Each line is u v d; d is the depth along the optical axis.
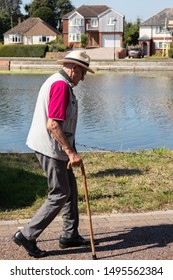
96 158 15.31
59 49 114.44
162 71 92.75
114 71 92.19
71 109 7.48
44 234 8.64
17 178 12.58
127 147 23.28
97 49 121.19
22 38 140.75
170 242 8.34
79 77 7.59
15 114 34.53
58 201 7.65
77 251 8.00
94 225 9.09
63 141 7.33
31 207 10.27
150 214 9.73
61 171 7.59
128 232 8.76
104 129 28.61
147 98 45.91
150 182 12.13
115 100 44.00
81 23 132.25
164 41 128.12
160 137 26.20
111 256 7.79
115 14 129.38
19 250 7.98
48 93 7.40
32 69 96.12
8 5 187.75
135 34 138.25
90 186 11.77
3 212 9.89
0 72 86.62
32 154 15.93
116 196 10.95
